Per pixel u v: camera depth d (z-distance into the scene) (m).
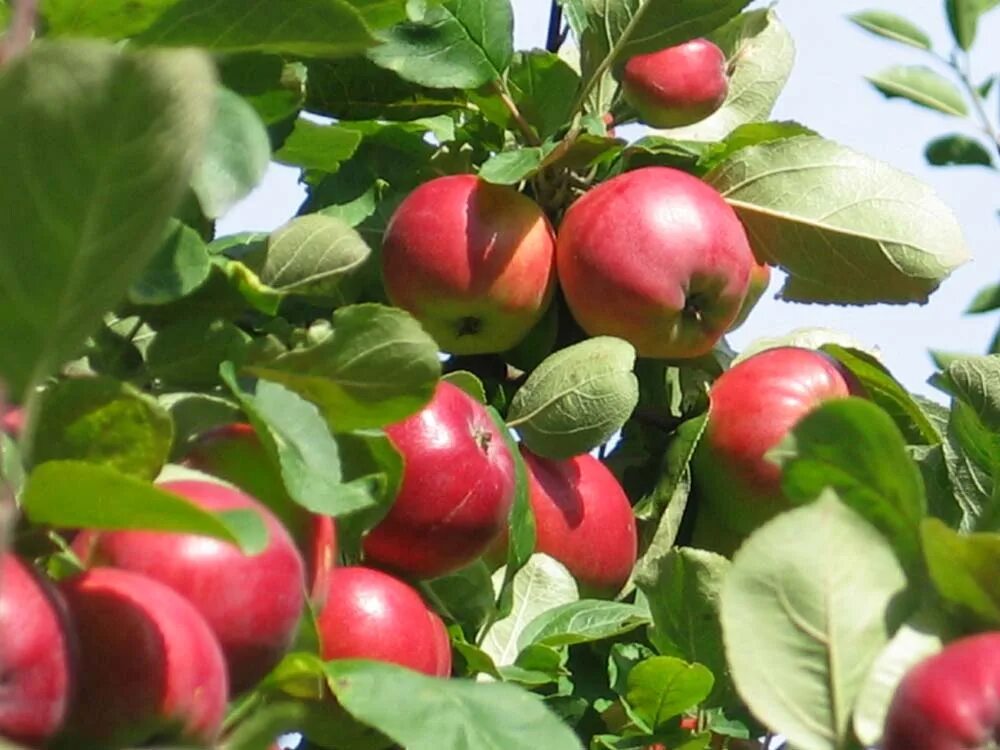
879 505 1.06
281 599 1.12
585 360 1.44
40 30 1.16
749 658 1.03
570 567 1.46
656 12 1.48
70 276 0.86
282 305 1.46
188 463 1.19
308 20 1.15
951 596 1.03
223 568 1.11
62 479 1.01
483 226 1.46
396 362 1.18
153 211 0.83
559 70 1.48
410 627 1.29
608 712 1.40
